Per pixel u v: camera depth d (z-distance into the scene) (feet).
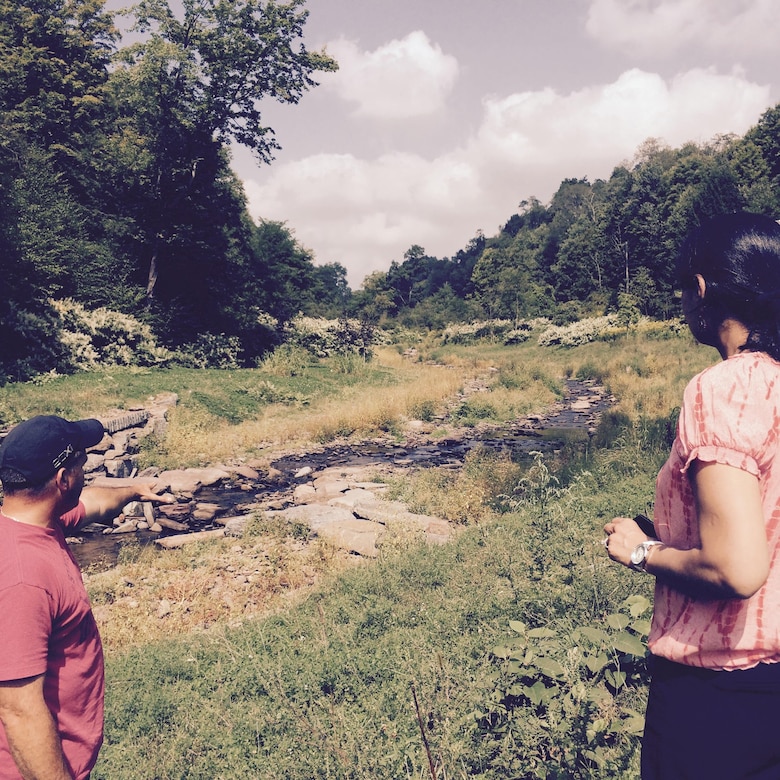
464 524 28.58
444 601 16.51
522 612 14.25
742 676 3.72
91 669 5.86
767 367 3.77
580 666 10.36
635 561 4.17
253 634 16.58
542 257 335.67
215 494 37.17
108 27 106.93
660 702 4.13
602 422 52.54
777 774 3.67
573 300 217.77
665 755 4.05
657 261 178.91
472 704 10.49
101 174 85.10
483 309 221.46
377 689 12.62
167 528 30.91
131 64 81.35
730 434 3.57
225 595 21.47
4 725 5.17
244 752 11.24
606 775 8.27
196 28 81.35
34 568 5.31
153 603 20.95
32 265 65.21
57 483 5.77
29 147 78.74
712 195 167.84
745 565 3.39
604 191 367.66
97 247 79.61
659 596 4.27
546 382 80.48
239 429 53.16
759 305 3.80
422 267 467.11
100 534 30.09
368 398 67.62
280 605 19.75
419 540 23.86
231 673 14.40
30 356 57.00
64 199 80.23
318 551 24.80
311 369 85.25
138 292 80.69
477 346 185.78
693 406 3.82
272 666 13.83
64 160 92.99
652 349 112.88
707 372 3.88
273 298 119.65
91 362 61.87
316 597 19.07
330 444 50.85
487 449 46.93
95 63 107.14
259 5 81.41
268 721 11.76
